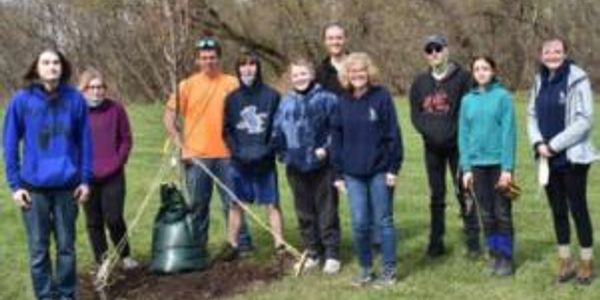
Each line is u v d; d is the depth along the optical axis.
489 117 8.70
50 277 8.37
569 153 8.23
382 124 8.58
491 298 8.38
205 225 9.62
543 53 8.30
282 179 14.99
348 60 8.63
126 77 21.05
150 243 10.85
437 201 9.52
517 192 8.78
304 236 9.38
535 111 8.41
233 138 9.54
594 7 35.03
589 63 34.84
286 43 35.97
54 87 8.16
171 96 9.87
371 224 8.83
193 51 10.66
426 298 8.42
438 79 9.18
